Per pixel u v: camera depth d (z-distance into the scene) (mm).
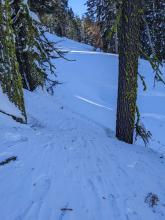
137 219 5465
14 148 8102
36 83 19328
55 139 9555
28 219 5262
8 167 7082
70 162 7637
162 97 26078
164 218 5613
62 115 16781
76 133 11391
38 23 15758
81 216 5414
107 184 6609
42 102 17984
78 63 35500
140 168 7797
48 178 6660
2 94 11477
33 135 9672
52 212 5480
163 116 21438
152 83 29938
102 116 20766
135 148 10320
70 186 6398
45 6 18516
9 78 11500
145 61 38656
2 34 11266
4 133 9320
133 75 10633
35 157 7730
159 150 15742
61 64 33938
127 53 10453
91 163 7707
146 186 6750
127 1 10180
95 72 33438
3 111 11195
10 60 11461
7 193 6039
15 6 15281
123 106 10984
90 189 6344
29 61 17422
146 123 19406
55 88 25391
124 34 10406
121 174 7211
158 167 8258
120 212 5617
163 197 6379
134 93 10812
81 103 23203
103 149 9055
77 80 29391
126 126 11180
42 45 16125
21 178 6609
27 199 5852
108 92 27859
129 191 6402
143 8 10664
